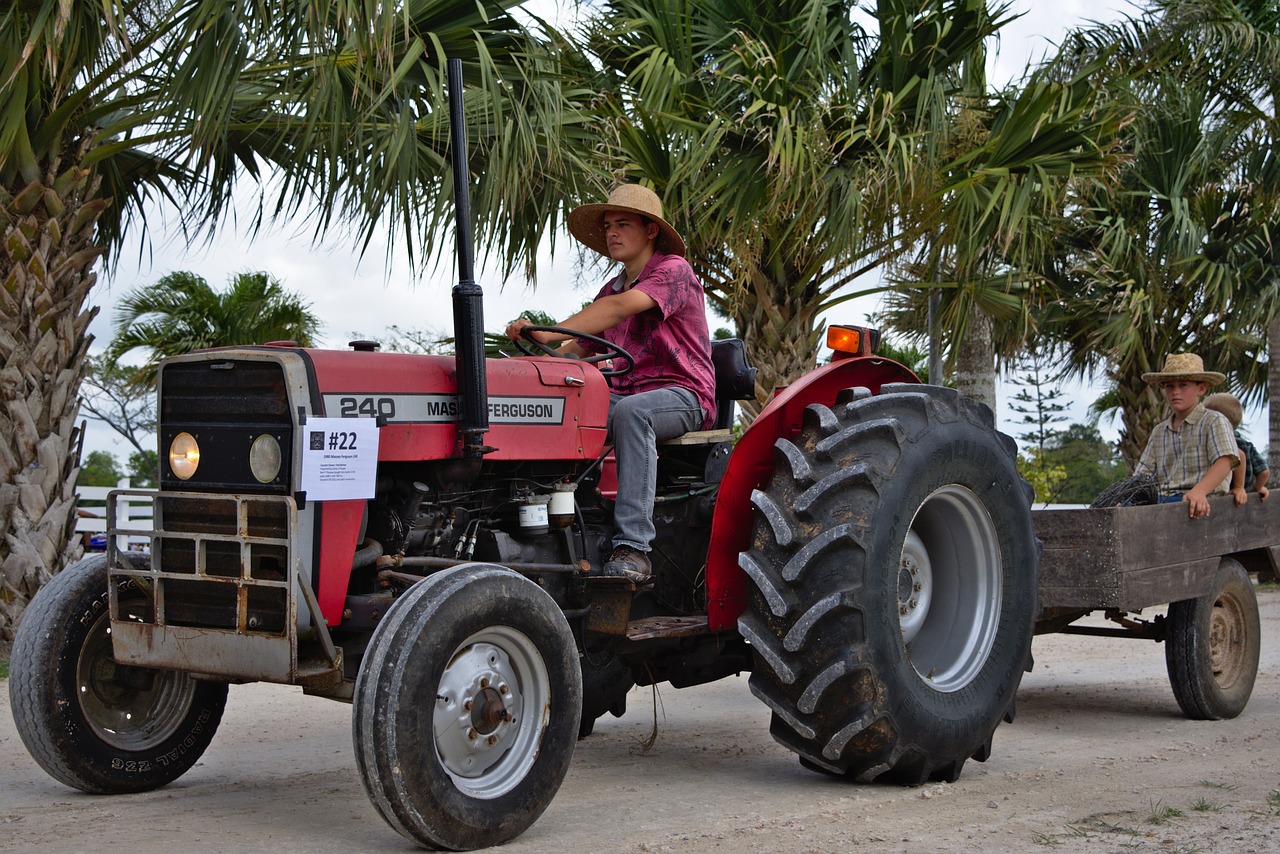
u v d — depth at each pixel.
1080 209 12.51
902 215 9.75
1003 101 10.05
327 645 3.12
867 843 3.11
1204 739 4.80
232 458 3.24
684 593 4.25
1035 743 4.71
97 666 3.68
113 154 7.46
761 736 4.92
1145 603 4.86
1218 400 6.29
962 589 4.23
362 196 6.88
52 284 7.31
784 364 9.96
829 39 9.49
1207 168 12.94
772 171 8.91
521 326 3.94
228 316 14.26
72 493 7.59
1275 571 5.90
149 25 6.73
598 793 3.78
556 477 3.84
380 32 6.05
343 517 3.24
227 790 3.79
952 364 10.30
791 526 3.72
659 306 4.08
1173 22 12.59
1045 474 17.06
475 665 3.15
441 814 2.96
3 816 3.39
